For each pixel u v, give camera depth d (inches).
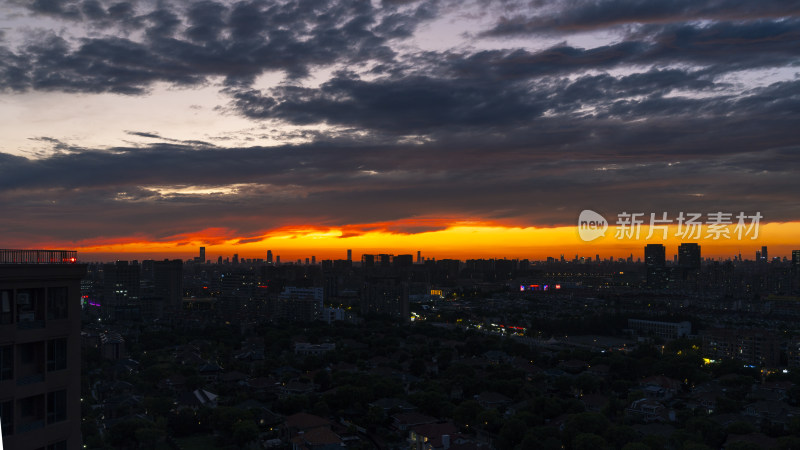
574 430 6658.5
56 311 2137.1
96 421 7618.1
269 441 7253.9
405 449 7140.8
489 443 7121.1
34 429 2036.2
